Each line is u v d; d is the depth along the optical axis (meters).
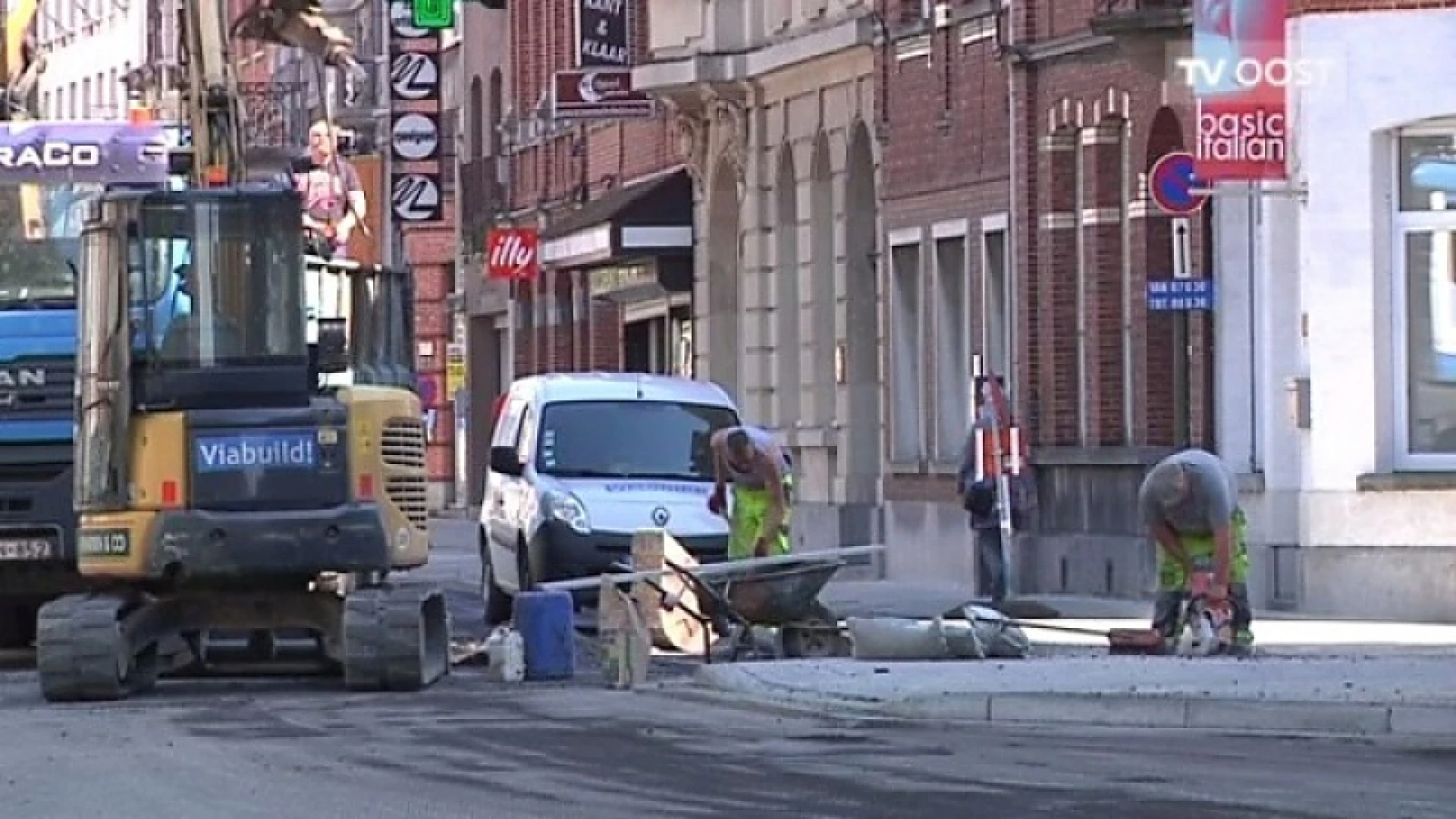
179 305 75.38
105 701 72.69
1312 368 96.50
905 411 129.12
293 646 82.50
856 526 133.50
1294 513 97.31
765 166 146.12
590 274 178.25
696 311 157.88
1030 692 65.50
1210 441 102.06
